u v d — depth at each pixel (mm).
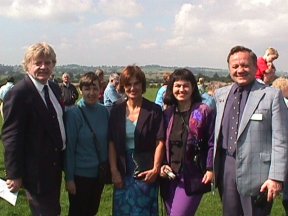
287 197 2904
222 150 2002
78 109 2225
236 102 1962
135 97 2176
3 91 6199
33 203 1973
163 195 2225
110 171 2223
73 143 2176
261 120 1883
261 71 3232
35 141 1932
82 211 2277
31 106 1914
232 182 1955
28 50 1941
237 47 1963
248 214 1931
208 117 2084
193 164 2102
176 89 2123
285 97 2902
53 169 1984
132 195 2178
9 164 1893
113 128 2203
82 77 2256
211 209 3332
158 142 2166
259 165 1897
